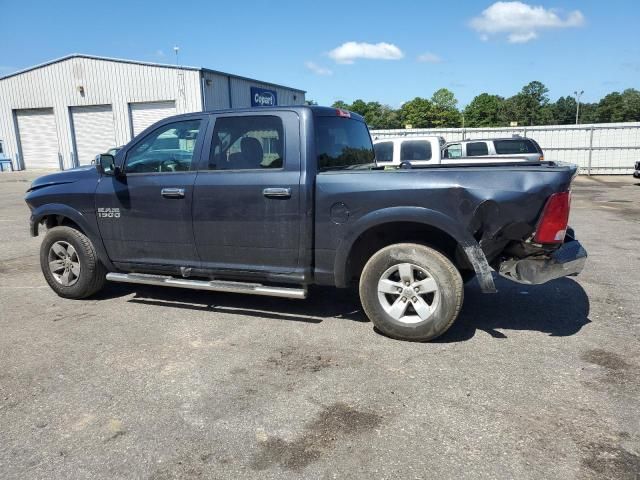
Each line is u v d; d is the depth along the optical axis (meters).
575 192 17.25
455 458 2.65
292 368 3.74
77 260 5.38
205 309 5.12
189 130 4.79
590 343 4.14
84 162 29.09
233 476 2.54
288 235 4.38
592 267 6.69
